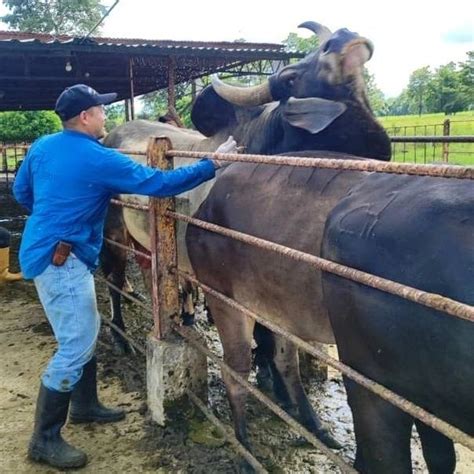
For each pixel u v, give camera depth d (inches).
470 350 65.0
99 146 123.0
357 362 83.1
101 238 132.0
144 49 429.4
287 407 154.3
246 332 129.1
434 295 63.7
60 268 123.2
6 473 130.9
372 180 87.7
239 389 131.7
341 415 156.2
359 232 79.7
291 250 88.6
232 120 167.9
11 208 583.5
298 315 103.4
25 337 216.4
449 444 104.7
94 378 150.1
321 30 153.6
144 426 148.3
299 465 133.0
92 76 550.6
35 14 1473.9
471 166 61.3
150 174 118.7
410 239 72.3
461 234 67.5
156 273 143.4
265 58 483.2
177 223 150.1
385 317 74.9
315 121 131.7
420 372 72.5
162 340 146.1
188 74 584.7
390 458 83.6
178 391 145.9
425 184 77.9
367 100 137.9
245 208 113.9
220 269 123.5
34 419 147.2
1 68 527.5
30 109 887.7
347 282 80.7
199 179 119.4
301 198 102.5
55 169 122.2
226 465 131.4
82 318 125.6
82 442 142.4
